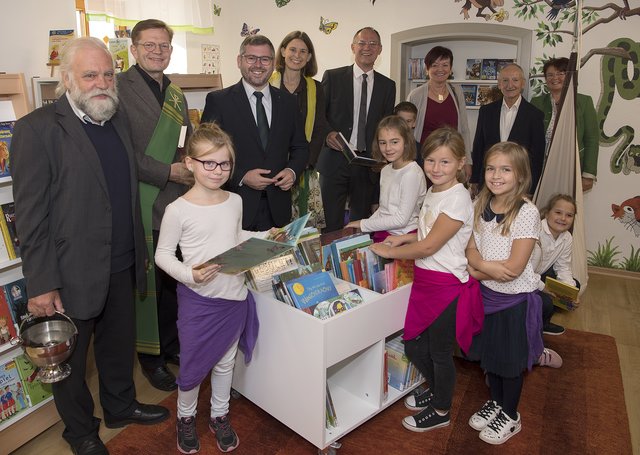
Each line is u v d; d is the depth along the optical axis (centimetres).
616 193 414
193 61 519
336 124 368
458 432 222
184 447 207
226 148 180
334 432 203
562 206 306
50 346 180
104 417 224
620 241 420
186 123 250
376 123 368
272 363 209
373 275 232
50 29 311
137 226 202
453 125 399
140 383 261
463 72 490
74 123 176
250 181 249
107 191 185
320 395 189
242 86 256
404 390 234
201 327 189
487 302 212
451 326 204
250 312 206
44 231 173
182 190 240
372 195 382
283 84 335
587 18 398
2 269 205
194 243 187
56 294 180
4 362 205
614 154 409
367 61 359
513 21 428
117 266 199
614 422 229
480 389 255
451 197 199
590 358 286
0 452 204
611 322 336
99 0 358
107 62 177
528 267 207
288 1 518
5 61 286
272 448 211
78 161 176
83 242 181
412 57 512
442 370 212
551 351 277
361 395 225
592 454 209
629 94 395
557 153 358
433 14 457
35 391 216
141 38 224
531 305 207
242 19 547
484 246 210
